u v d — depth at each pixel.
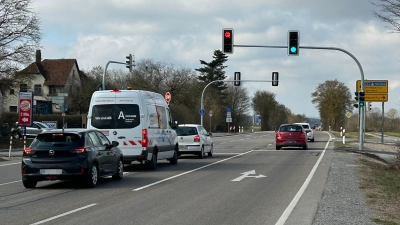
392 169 20.22
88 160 13.59
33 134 42.19
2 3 36.41
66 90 66.50
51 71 73.12
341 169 19.31
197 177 16.59
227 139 53.66
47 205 10.94
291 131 32.78
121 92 18.58
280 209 10.41
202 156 25.44
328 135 67.25
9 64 37.62
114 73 74.81
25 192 13.10
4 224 8.82
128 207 10.65
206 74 93.81
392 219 9.34
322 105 95.62
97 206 10.77
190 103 72.88
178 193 12.80
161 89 71.31
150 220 9.22
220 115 79.31
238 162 22.98
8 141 38.47
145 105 18.75
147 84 70.19
